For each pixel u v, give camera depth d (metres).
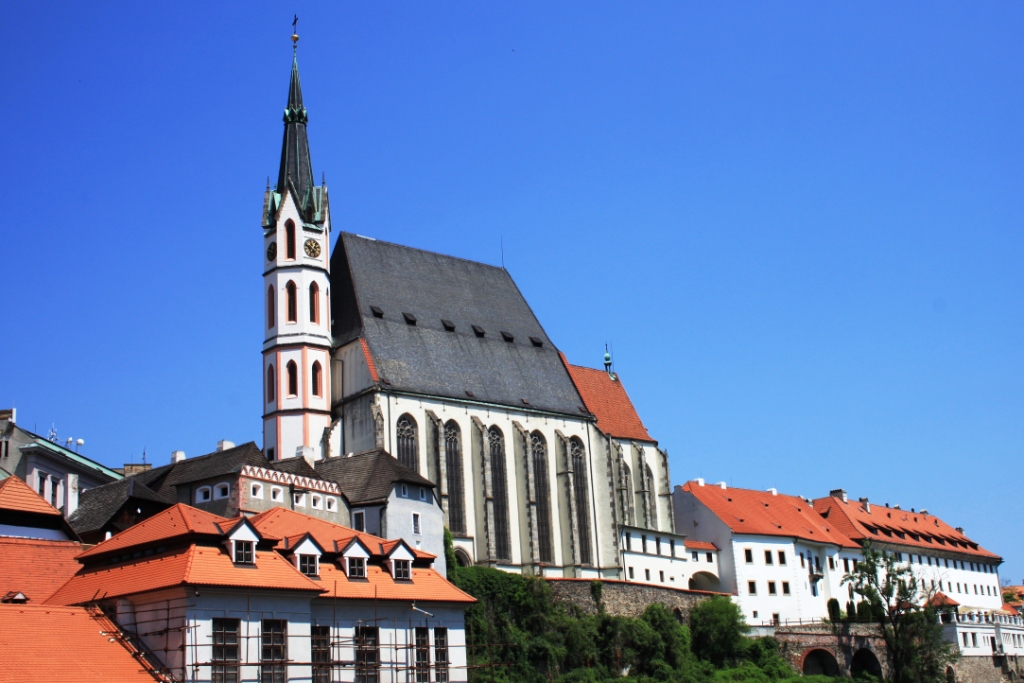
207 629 74.00
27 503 93.94
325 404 141.75
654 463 171.88
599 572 156.25
